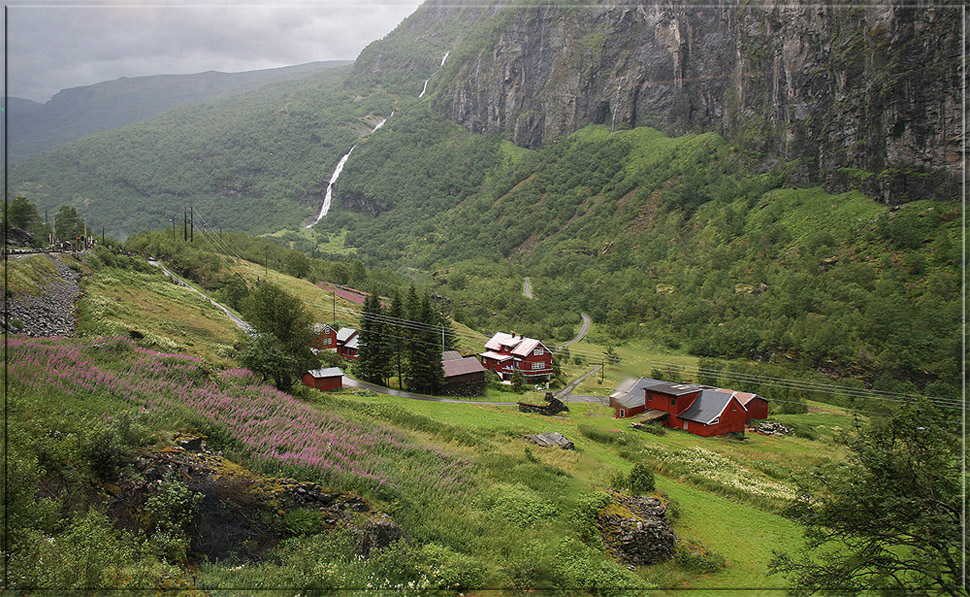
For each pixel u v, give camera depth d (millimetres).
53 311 43688
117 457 18031
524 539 22500
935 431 15898
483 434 41594
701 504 31734
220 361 45938
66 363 26953
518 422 50906
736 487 35125
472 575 19000
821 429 60719
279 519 18641
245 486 19172
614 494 28078
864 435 17141
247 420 27219
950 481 14945
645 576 21781
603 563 21125
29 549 13477
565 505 25875
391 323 68250
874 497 15648
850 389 81312
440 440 36406
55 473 16828
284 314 51500
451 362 70875
